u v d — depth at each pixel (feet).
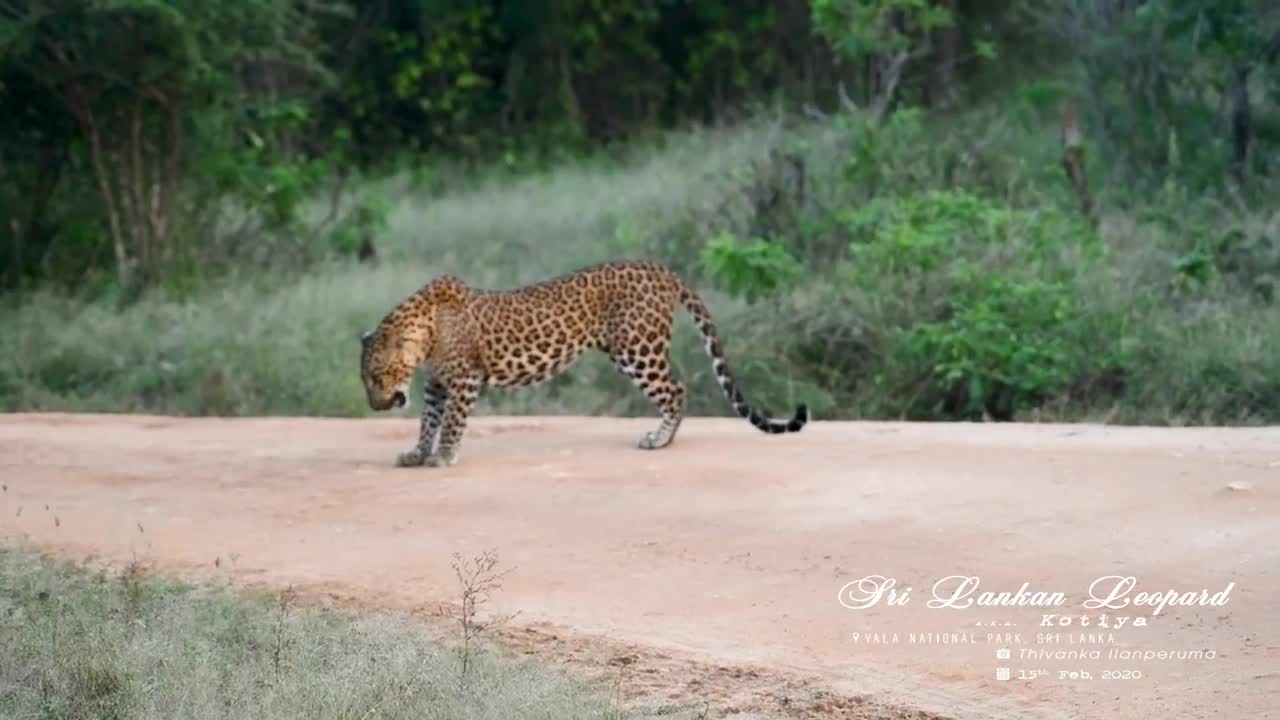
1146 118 80.18
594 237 80.33
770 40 110.01
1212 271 62.39
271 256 80.89
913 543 33.40
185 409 61.11
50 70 73.72
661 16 115.34
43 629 29.35
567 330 44.50
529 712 24.90
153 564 34.55
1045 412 55.57
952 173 78.18
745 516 36.11
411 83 112.06
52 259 80.07
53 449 47.37
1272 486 35.70
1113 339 58.08
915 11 90.89
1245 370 55.31
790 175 75.51
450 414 43.39
